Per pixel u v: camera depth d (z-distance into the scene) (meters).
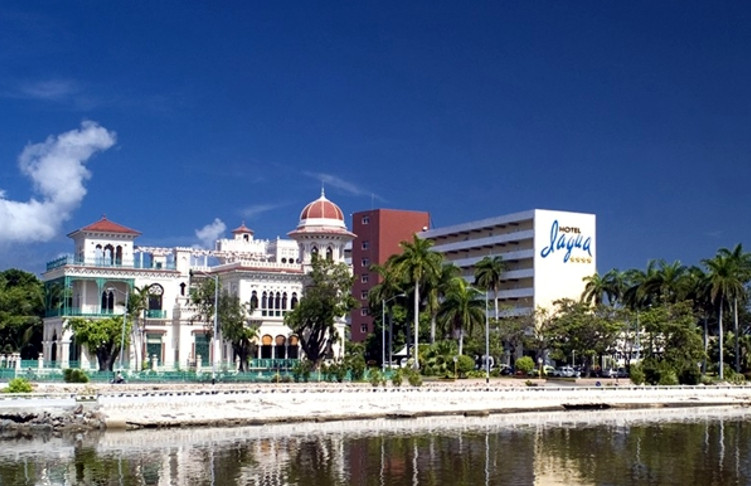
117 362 133.25
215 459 71.88
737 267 157.00
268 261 155.50
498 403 112.88
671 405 125.62
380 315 175.38
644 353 154.50
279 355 144.50
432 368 140.88
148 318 139.38
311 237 150.25
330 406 101.38
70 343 135.12
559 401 117.88
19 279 167.25
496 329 164.25
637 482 65.31
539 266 193.75
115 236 142.50
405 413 103.31
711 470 70.25
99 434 84.69
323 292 130.50
